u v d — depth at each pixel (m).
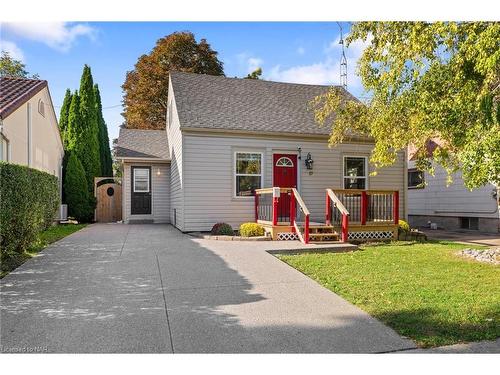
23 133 11.81
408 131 8.68
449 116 7.14
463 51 6.68
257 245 8.98
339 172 12.96
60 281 5.63
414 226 18.36
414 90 7.80
